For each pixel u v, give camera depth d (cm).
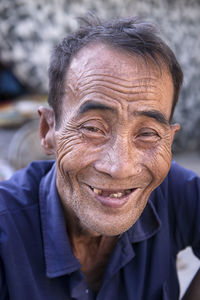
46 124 111
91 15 102
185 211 131
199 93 546
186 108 534
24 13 436
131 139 89
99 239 116
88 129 88
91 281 123
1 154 407
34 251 106
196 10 523
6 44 439
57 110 98
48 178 116
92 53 86
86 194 94
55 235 105
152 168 94
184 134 542
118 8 472
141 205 100
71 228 114
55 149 106
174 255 135
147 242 122
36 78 466
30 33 444
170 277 132
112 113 84
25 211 109
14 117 462
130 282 116
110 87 83
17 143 347
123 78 83
